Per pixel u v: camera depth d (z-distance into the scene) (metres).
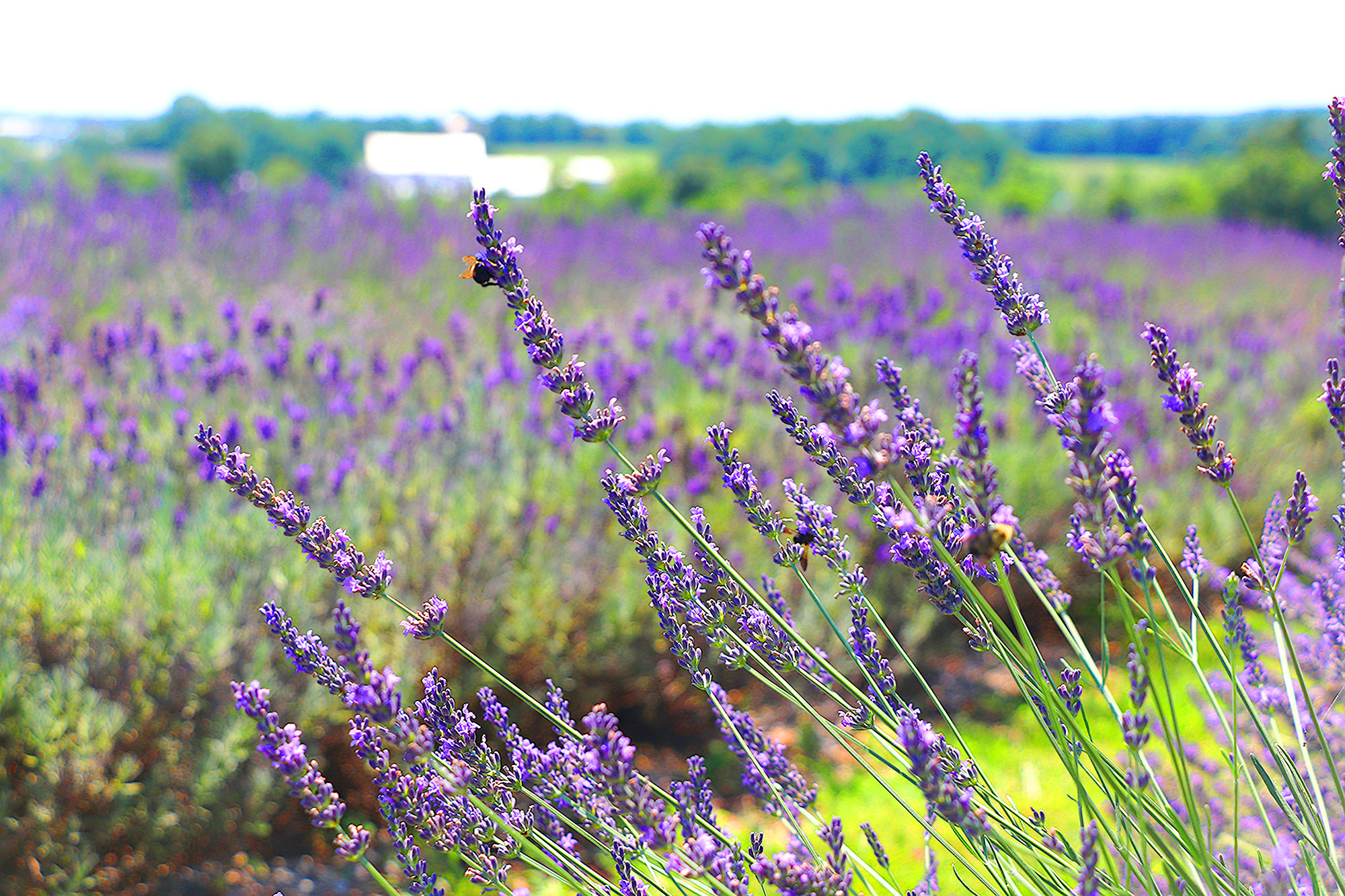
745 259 1.05
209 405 4.79
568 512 4.19
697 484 4.16
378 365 5.24
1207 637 1.40
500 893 1.70
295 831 3.46
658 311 8.14
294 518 1.42
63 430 4.27
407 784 1.46
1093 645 4.91
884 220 14.51
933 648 4.88
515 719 3.82
